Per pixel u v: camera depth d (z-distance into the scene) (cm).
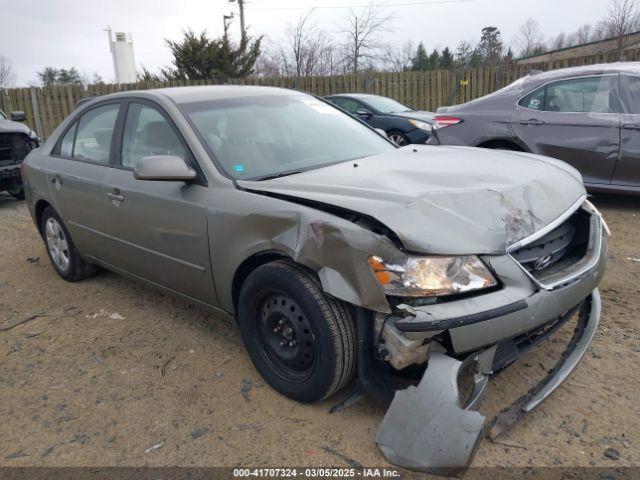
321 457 248
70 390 315
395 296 231
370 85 1554
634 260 465
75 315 417
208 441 264
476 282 231
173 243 334
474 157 333
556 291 248
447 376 225
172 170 304
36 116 1527
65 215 446
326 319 252
